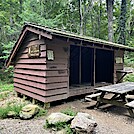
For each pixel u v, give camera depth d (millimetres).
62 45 5672
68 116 3846
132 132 3658
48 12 15516
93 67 7270
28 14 11742
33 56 5770
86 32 24500
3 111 4676
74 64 9312
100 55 9000
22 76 6637
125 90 4832
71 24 21859
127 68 12953
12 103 6059
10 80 12898
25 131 3633
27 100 6438
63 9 19266
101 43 6238
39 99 5539
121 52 8328
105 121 4301
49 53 5273
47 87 5293
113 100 5043
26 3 12867
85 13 22250
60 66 5645
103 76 8891
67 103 5992
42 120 4328
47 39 5246
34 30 5465
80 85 7555
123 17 16266
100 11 24344
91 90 7020
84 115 3680
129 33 23391
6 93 7777
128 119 4500
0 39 14828
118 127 3926
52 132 3541
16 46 6656
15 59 7145
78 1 21453
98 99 5305
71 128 3336
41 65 5406
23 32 6086
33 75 5859
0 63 14750
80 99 6543
